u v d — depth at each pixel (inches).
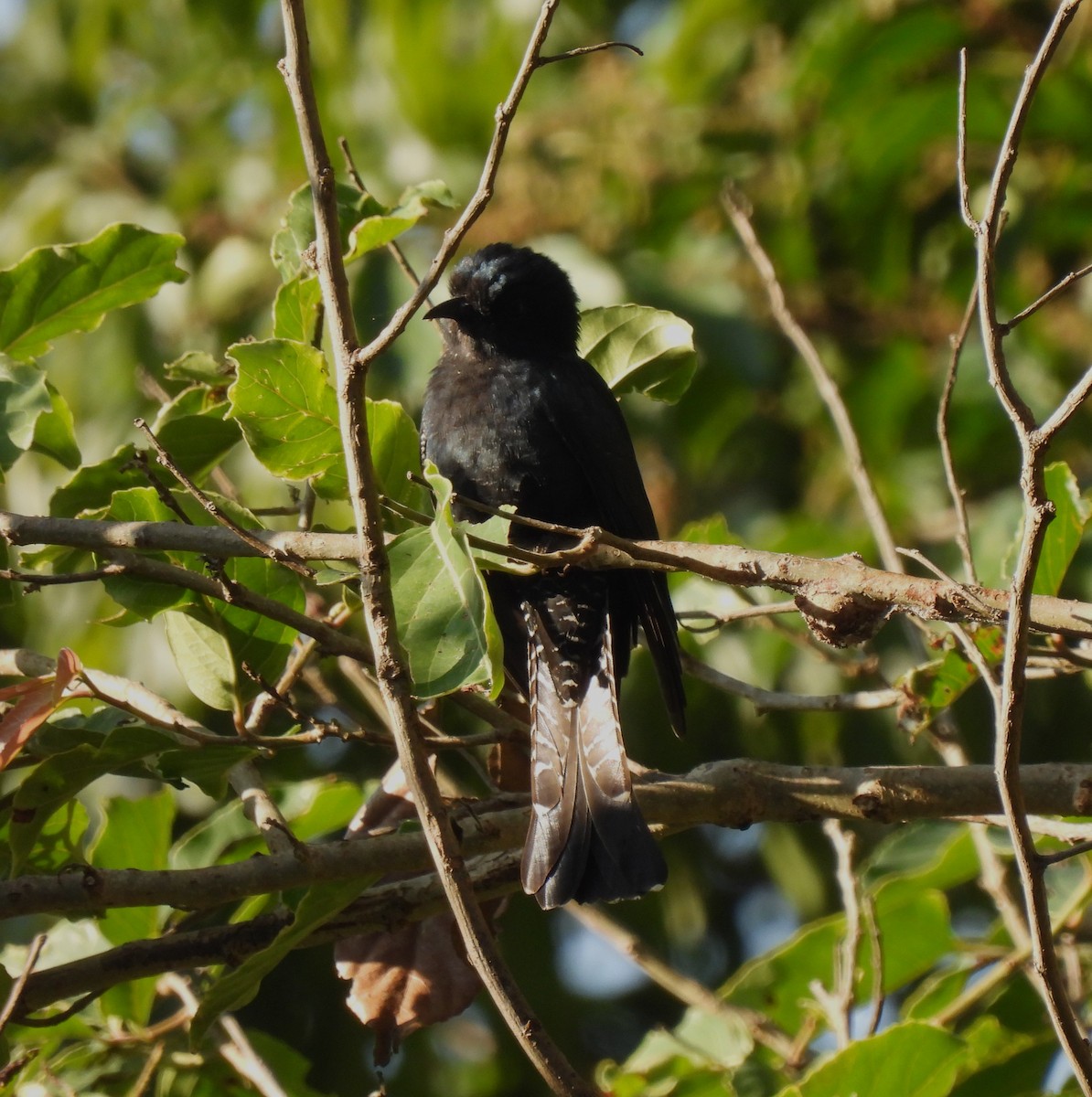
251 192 557.0
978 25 516.7
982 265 217.0
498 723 323.3
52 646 502.3
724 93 570.9
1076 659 290.5
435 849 223.8
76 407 526.3
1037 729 500.4
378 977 297.3
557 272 416.5
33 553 320.5
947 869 354.0
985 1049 335.6
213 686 295.9
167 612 298.7
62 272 323.6
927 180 545.6
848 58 523.2
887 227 545.3
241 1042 321.4
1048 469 311.1
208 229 539.5
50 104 662.5
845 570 245.3
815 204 565.9
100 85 673.0
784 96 549.0
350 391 226.7
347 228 332.8
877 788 279.0
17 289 323.3
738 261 550.0
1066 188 527.2
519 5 580.7
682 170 546.0
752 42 580.4
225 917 430.0
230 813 348.2
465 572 241.3
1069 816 289.6
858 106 526.3
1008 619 224.8
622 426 403.5
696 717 498.9
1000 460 537.0
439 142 553.9
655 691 501.0
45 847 303.3
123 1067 337.7
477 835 286.0
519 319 407.2
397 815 312.8
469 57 586.2
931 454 540.7
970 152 539.8
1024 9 524.7
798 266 550.0
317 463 283.1
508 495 396.5
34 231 587.5
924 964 360.8
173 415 337.4
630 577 347.9
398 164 553.0
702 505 559.2
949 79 511.2
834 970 345.7
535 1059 221.8
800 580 247.6
